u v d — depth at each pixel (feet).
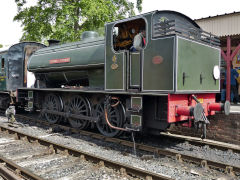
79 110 24.04
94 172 13.41
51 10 49.52
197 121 15.58
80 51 23.73
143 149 17.78
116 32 20.43
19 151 17.16
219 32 31.32
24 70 33.12
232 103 32.76
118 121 19.97
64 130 24.88
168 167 14.52
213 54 20.11
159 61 16.21
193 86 17.30
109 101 19.93
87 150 17.61
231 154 17.47
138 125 17.40
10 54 32.73
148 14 16.93
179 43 15.75
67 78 26.66
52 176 12.83
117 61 18.86
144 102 18.25
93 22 48.37
